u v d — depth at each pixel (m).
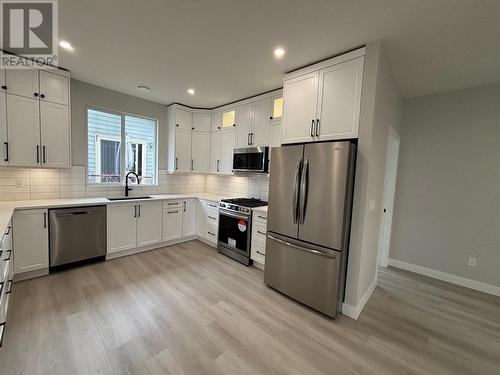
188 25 1.87
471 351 1.80
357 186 2.13
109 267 2.97
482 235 2.82
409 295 2.63
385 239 3.45
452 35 1.86
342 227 2.05
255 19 1.76
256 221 3.09
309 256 2.25
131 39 2.10
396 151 3.32
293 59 2.35
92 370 1.47
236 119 3.81
